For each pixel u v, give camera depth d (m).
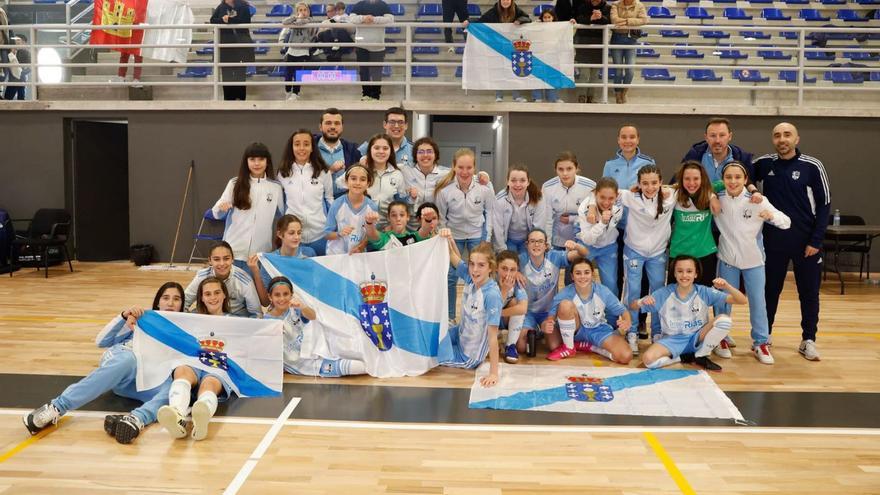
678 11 12.02
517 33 8.47
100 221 10.02
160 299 3.96
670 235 4.96
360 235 4.73
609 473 2.90
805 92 10.45
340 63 8.72
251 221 4.77
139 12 10.36
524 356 4.81
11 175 9.66
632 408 3.71
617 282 5.20
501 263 4.41
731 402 3.82
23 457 2.99
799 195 4.76
